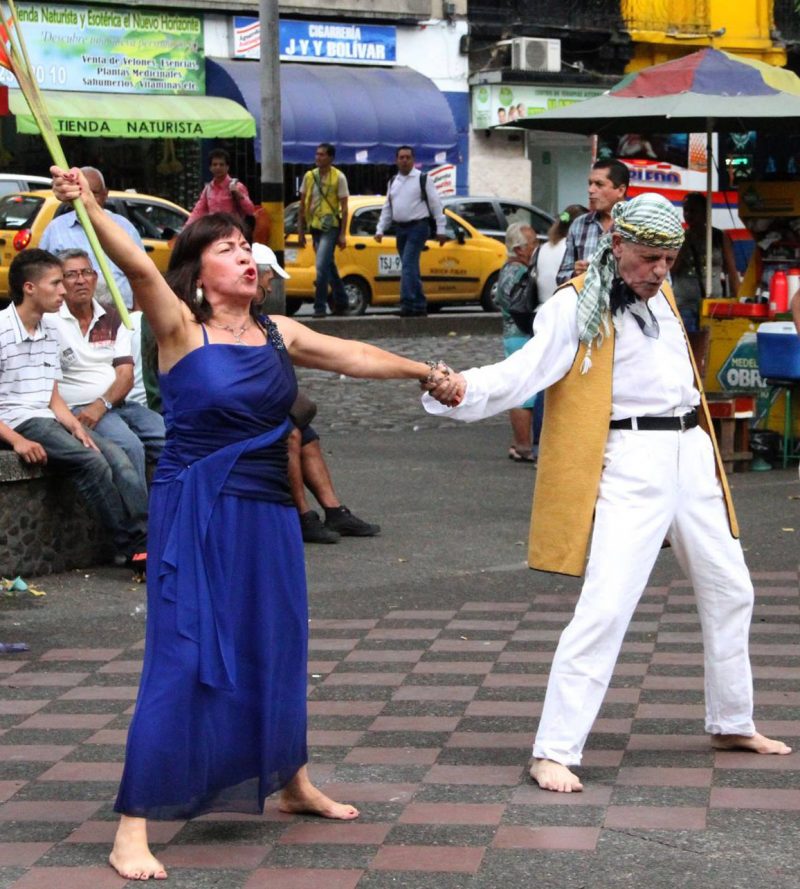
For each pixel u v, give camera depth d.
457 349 20.81
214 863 4.79
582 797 5.30
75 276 9.07
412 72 34.97
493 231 27.84
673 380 5.39
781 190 13.34
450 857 4.79
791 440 12.54
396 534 9.96
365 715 6.29
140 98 31.45
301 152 32.88
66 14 30.84
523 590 8.45
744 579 5.61
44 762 5.80
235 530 4.79
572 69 37.09
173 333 4.80
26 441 8.70
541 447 5.49
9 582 8.62
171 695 4.69
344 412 16.09
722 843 4.86
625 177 10.50
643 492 5.36
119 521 8.85
